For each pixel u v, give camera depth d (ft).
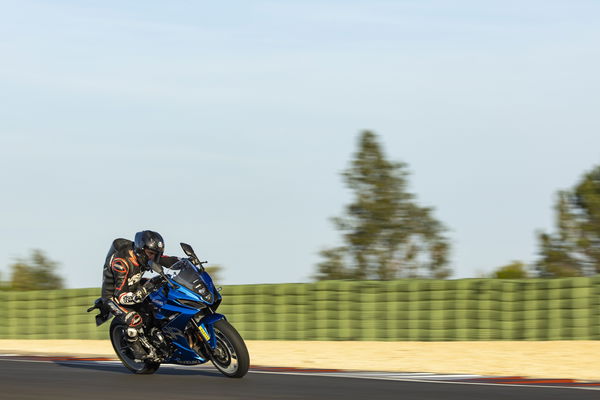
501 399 84.99
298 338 180.24
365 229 250.37
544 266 233.55
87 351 172.04
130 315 104.73
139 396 87.40
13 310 212.23
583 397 86.48
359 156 253.03
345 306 177.27
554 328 164.96
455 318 169.68
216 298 101.96
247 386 95.14
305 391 90.79
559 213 235.40
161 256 109.09
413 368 133.90
